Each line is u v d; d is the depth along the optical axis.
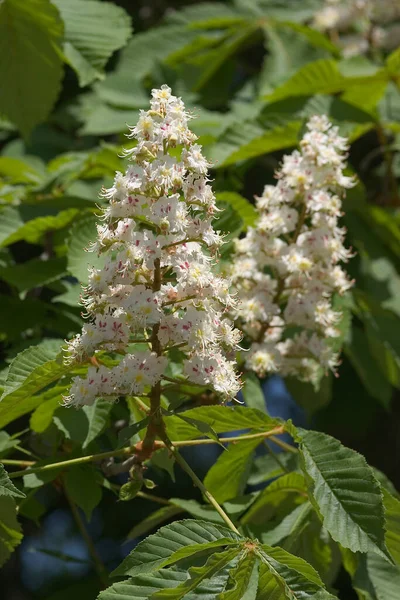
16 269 5.62
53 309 5.84
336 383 8.72
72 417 4.59
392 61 7.25
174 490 8.77
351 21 8.96
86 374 4.23
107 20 6.29
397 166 8.44
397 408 9.32
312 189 4.80
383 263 7.23
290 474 4.58
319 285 4.88
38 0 5.66
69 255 5.04
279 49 8.20
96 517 8.85
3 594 9.02
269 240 4.88
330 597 3.50
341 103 7.15
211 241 3.80
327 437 4.16
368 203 7.39
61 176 6.69
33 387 4.02
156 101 3.77
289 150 8.27
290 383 6.86
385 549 3.83
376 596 4.51
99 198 6.38
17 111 6.14
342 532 3.87
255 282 4.95
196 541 3.64
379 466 9.34
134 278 3.74
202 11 8.98
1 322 5.72
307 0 9.23
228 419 4.27
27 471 4.08
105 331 3.79
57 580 8.93
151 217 3.70
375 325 6.80
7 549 4.21
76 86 9.32
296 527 4.54
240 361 5.16
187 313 3.81
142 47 8.66
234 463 4.68
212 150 6.55
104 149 6.53
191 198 3.79
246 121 6.65
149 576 3.52
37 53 5.96
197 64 8.34
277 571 3.55
